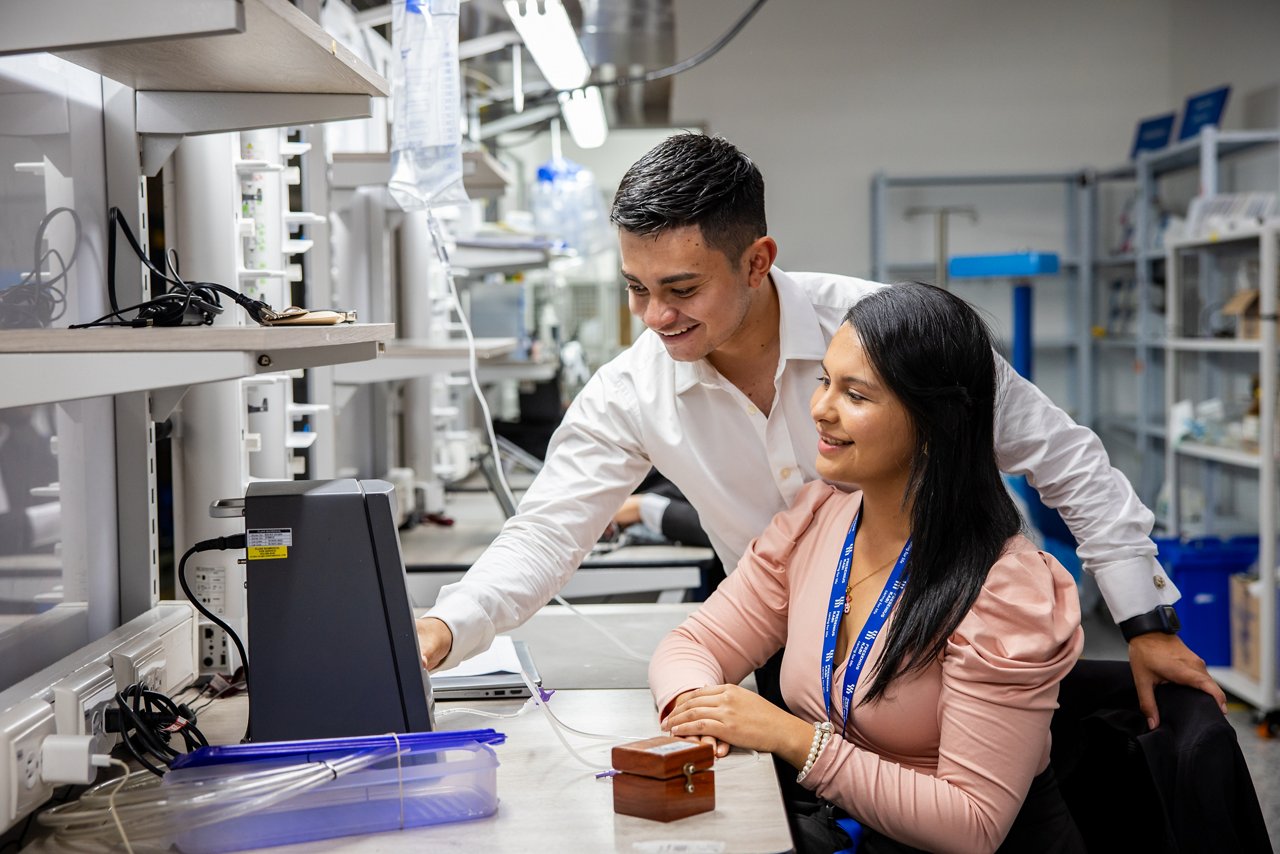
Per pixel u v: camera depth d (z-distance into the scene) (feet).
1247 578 12.04
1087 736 4.65
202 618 5.07
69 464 4.54
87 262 4.61
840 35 19.67
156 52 3.83
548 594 5.09
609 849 3.34
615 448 5.41
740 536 5.54
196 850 3.35
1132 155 18.71
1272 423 10.84
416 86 5.97
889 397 4.01
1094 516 4.95
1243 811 4.26
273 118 4.63
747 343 5.08
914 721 4.07
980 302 19.83
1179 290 13.46
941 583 3.99
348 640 3.86
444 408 11.10
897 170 19.79
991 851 3.79
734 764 4.01
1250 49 19.08
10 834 3.52
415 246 10.18
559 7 6.92
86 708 3.81
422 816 3.52
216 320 5.12
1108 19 19.36
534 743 4.27
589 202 15.75
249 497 3.84
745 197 4.40
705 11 19.79
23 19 3.07
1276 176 17.61
